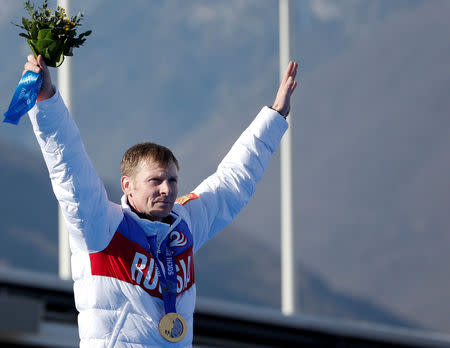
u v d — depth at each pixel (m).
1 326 25.22
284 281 45.59
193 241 10.83
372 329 35.16
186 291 10.39
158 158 10.12
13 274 28.67
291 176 45.94
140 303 9.93
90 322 9.89
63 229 39.78
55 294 29.48
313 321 34.12
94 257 9.98
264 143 11.77
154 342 9.92
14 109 9.38
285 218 45.88
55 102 9.49
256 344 33.25
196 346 31.75
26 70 9.52
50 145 9.55
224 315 32.50
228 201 11.40
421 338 35.81
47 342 26.33
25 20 9.74
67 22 9.71
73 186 9.61
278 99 12.14
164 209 10.11
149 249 10.16
